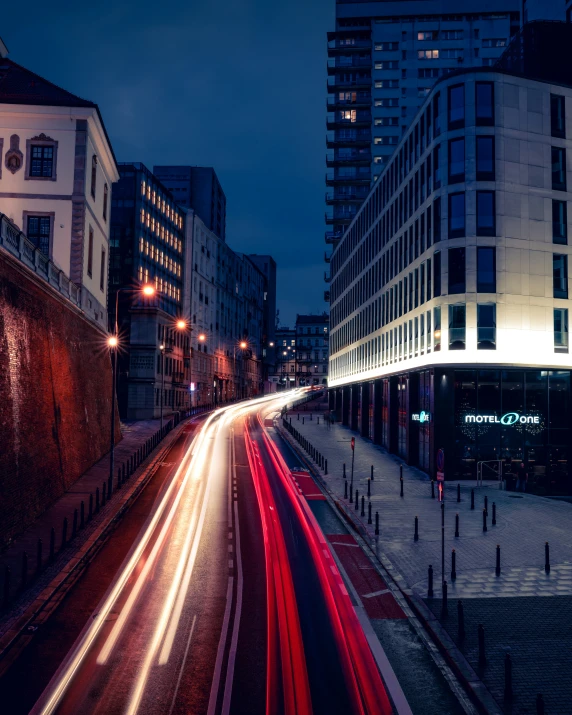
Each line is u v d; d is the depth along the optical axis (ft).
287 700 31.94
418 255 125.29
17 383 66.18
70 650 37.45
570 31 134.41
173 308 245.04
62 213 111.75
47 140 112.57
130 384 199.62
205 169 312.50
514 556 59.57
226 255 328.90
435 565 56.75
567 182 112.88
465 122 110.11
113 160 139.13
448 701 32.40
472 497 82.28
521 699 32.07
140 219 210.38
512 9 285.84
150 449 129.39
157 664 35.78
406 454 126.31
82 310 103.45
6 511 58.34
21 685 33.06
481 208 108.58
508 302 107.45
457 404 107.34
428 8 289.53
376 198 171.53
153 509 78.23
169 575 52.49
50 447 76.84
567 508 83.92
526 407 107.86
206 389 284.20
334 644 39.29
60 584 48.55
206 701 31.71
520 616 44.09
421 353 120.98
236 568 54.95
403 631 41.78
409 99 291.17
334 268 252.62
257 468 115.24
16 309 68.54
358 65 294.66
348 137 300.20
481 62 287.07
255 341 413.39
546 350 108.27
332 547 62.90
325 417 221.87
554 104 113.91
